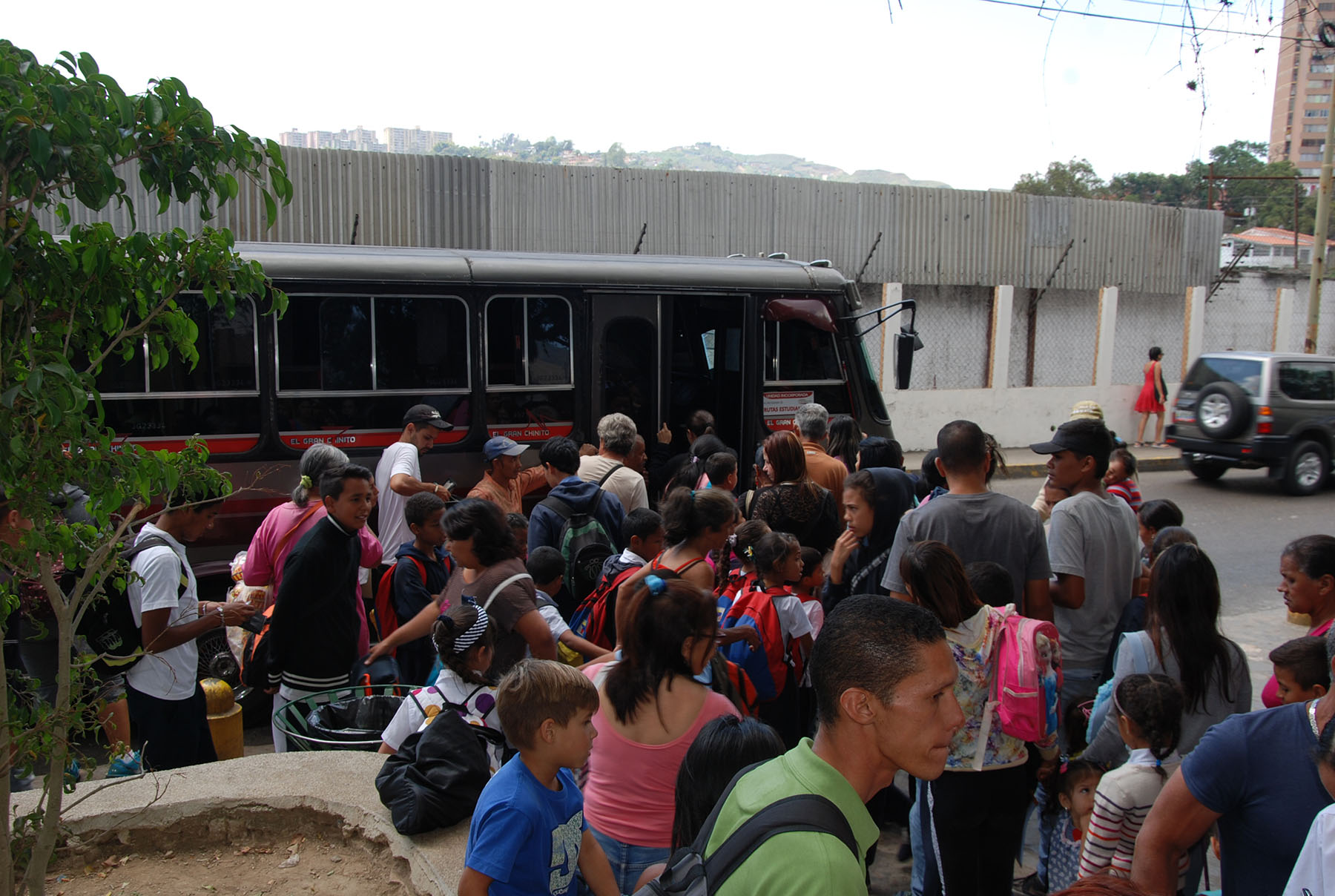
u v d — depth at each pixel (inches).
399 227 529.0
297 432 276.8
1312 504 542.6
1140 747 129.0
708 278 329.1
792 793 69.6
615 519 237.0
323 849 148.6
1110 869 126.4
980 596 144.2
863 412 361.7
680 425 345.4
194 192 112.0
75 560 115.1
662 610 117.0
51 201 105.1
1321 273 642.2
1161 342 773.9
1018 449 687.1
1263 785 88.7
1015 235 696.4
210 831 150.1
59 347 111.0
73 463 105.2
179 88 105.1
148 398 261.0
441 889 127.1
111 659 122.3
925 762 71.6
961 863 134.3
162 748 171.5
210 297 115.0
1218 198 749.9
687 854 72.0
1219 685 135.3
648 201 586.2
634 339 332.5
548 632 163.9
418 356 290.7
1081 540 170.7
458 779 139.0
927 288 681.0
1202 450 571.8
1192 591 135.7
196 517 173.3
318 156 508.7
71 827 144.3
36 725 115.6
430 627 174.6
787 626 165.9
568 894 111.5
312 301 277.0
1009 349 697.0
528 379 305.6
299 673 181.0
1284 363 558.9
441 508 206.8
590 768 125.0
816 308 347.6
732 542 189.6
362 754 165.2
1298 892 75.8
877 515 203.0
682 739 117.7
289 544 205.2
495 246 552.4
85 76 100.0
